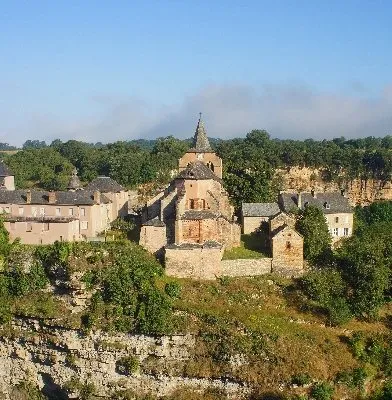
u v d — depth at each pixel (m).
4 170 105.62
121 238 77.69
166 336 61.56
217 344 60.59
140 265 66.06
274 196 100.69
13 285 67.31
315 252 74.25
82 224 78.94
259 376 58.53
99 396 63.50
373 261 68.25
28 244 74.38
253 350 59.59
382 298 68.81
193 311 62.78
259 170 106.62
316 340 61.78
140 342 62.47
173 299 64.38
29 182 137.62
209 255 69.25
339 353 60.75
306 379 57.25
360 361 60.56
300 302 67.62
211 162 95.69
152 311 61.84
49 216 78.69
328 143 185.88
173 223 71.50
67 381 64.75
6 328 66.75
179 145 156.12
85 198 79.94
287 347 59.97
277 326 62.69
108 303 64.31
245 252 75.62
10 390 67.88
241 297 66.81
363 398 58.19
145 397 61.62
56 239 74.69
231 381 59.72
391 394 57.69
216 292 66.94
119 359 62.72
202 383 60.78
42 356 65.94
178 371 60.94
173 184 78.62
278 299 67.94
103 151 164.62
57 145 191.75
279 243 72.31
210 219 71.62
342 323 65.00
